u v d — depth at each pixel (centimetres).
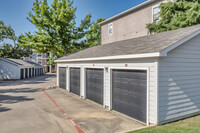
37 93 1298
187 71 626
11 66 2805
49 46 2262
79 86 1162
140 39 998
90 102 960
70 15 2184
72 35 2352
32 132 507
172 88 574
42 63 5878
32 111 754
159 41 689
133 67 636
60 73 1628
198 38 670
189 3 1268
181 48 605
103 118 654
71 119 641
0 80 2628
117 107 750
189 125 530
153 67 543
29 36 2205
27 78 3112
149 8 1627
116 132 504
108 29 2270
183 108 611
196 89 660
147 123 561
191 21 1165
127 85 683
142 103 601
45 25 2141
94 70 966
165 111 554
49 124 581
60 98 1086
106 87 815
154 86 537
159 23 1390
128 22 1902
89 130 525
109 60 793
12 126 556
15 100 1014
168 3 1332
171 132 461
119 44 1088
